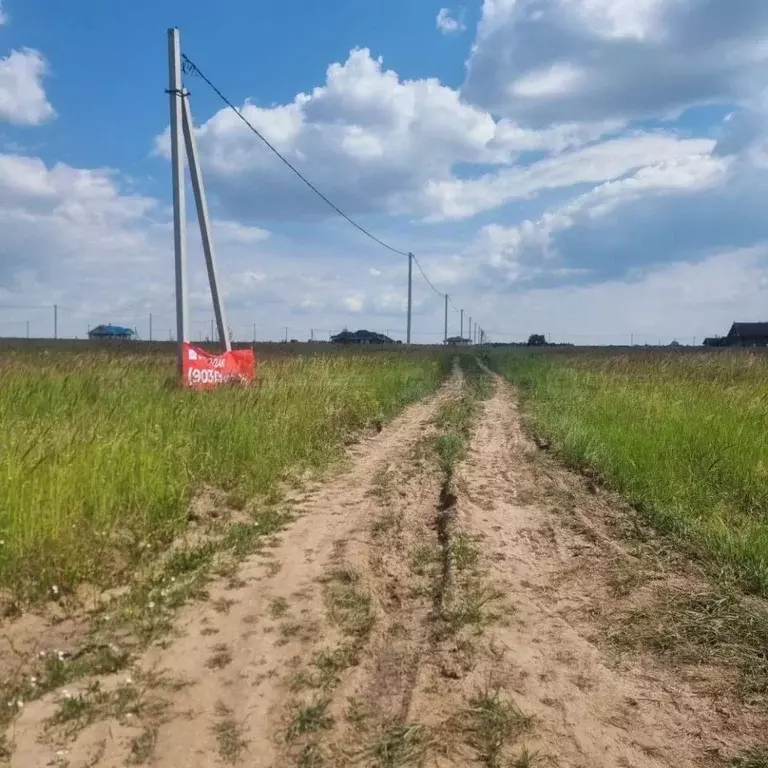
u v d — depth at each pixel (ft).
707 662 14.75
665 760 11.66
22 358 55.62
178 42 45.01
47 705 12.63
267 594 17.94
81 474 20.97
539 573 20.06
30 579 17.11
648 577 19.36
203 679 13.71
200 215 48.88
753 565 19.30
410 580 19.44
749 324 283.59
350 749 11.69
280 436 34.04
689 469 28.07
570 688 13.78
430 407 61.62
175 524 22.27
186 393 37.45
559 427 42.88
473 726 12.41
